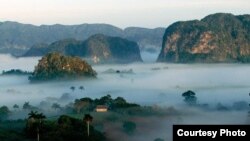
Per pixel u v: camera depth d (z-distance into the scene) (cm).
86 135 16175
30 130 15375
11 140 14600
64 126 16388
